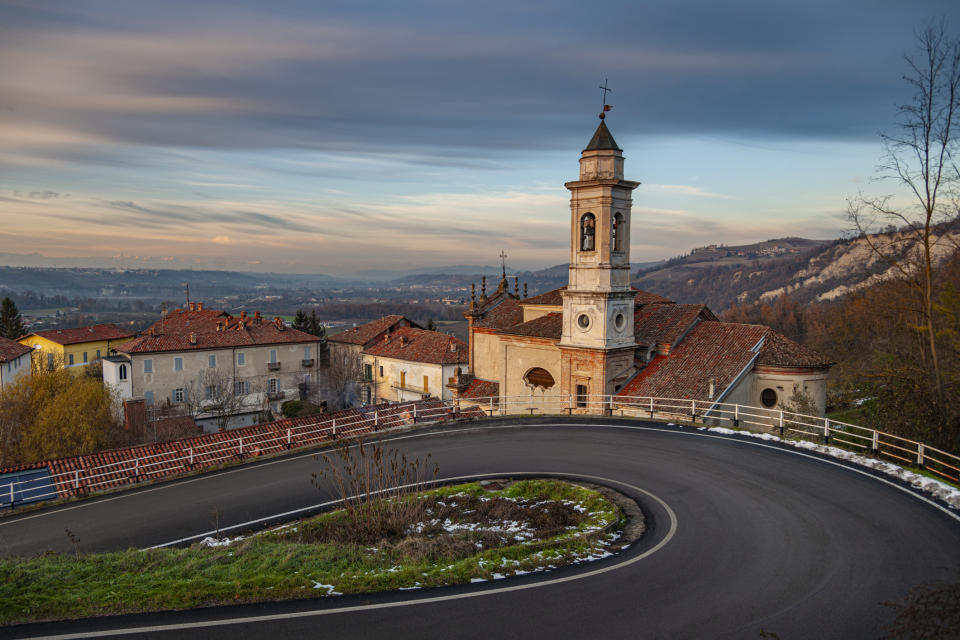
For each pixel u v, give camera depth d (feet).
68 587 41.83
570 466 75.92
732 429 88.94
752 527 53.36
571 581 43.70
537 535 55.36
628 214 115.85
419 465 80.07
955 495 57.47
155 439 169.37
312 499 70.23
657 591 41.91
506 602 40.32
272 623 37.01
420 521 59.62
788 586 42.19
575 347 115.03
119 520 65.87
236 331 241.76
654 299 138.21
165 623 36.81
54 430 157.28
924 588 34.58
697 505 59.67
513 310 145.79
